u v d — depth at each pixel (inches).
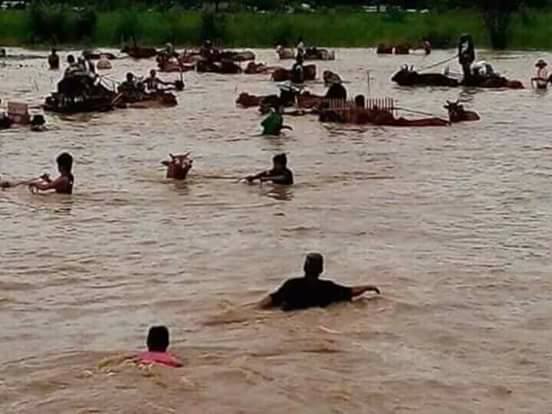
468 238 824.3
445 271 715.4
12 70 2549.2
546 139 1434.5
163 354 526.3
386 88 2166.6
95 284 683.4
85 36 3390.7
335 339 563.5
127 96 1806.1
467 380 508.4
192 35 3353.8
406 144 1369.3
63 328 589.3
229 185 1055.0
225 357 528.1
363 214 915.4
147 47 3132.4
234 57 2778.1
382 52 3110.2
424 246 794.2
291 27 3410.4
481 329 587.2
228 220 885.8
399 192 1025.5
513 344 562.3
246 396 475.2
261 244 796.0
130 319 605.3
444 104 1870.1
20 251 773.9
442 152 1302.9
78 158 1229.1
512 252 776.9
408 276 700.0
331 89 1691.7
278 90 2086.6
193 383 488.1
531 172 1156.5
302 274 703.1
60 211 924.6
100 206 947.3
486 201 983.6
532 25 3430.1
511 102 1923.0
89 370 509.7
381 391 489.7
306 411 462.0
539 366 530.6
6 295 657.0
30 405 465.7
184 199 980.6
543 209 948.0
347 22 3528.5
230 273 708.0
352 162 1213.1
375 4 4687.5
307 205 954.1
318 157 1250.0
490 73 2235.5
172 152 1282.0
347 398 479.2
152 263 737.6
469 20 3565.5
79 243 800.9
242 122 1590.8
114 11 3804.1
